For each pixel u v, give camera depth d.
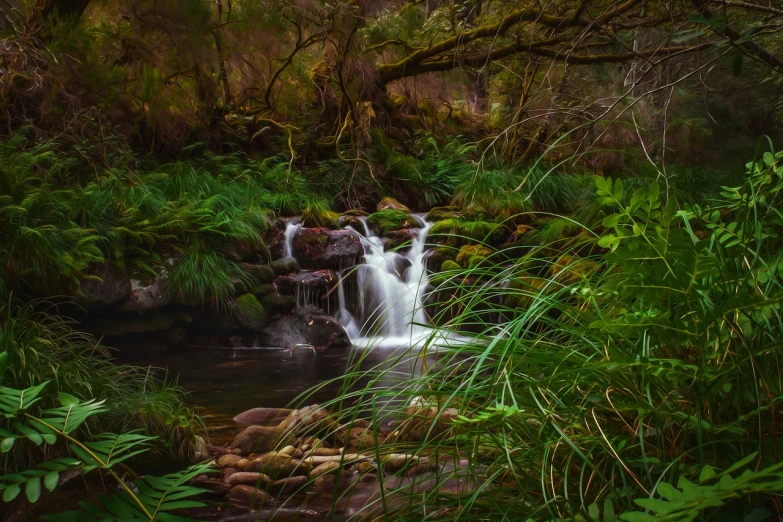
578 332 2.52
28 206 8.22
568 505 2.05
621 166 14.29
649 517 1.48
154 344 9.38
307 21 14.15
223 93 15.73
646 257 2.11
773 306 2.13
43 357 4.38
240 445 4.59
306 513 3.48
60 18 12.18
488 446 2.76
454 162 15.35
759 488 1.39
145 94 12.86
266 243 11.02
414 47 15.12
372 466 3.98
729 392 2.18
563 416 2.47
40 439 2.24
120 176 10.70
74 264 8.24
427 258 10.84
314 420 4.64
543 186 12.49
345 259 10.85
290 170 13.53
